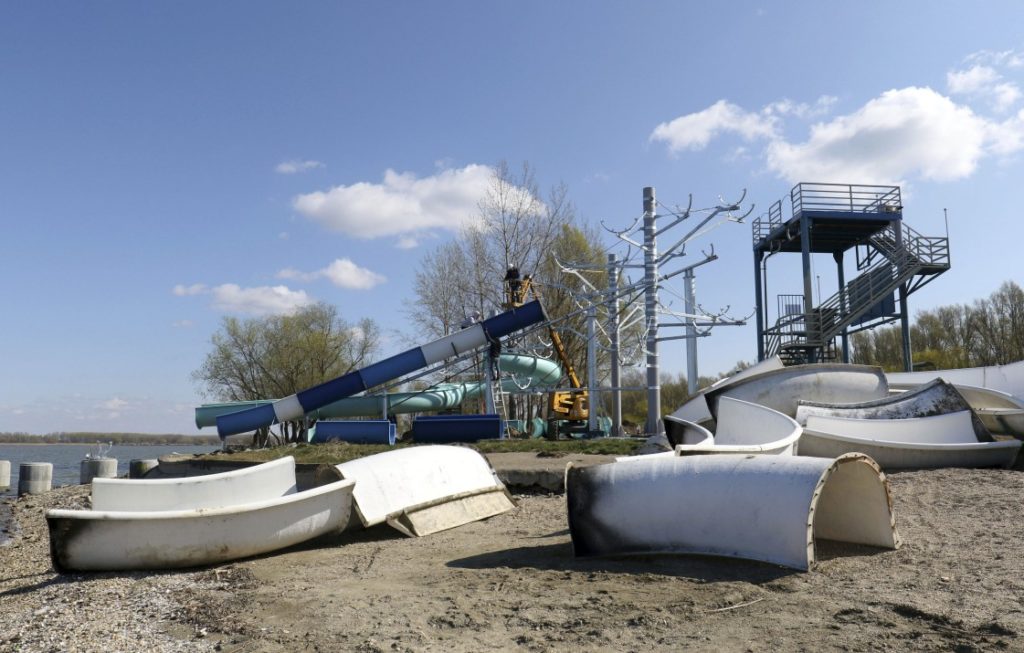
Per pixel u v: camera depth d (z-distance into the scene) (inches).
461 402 1363.2
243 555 401.7
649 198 1095.6
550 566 333.1
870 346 2573.8
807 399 745.6
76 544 383.2
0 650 255.6
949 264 1136.8
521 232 1798.7
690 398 844.6
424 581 316.5
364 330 2255.2
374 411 1230.3
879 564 304.5
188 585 346.3
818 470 307.9
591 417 1175.6
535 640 228.8
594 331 1190.3
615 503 340.8
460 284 1824.6
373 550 414.6
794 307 1295.5
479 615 256.7
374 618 258.4
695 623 237.9
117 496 434.0
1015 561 299.0
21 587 390.3
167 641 254.5
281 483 501.4
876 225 1180.5
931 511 413.7
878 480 330.6
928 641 212.1
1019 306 2329.0
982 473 533.6
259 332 2206.0
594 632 233.1
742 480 320.8
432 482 495.5
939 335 2477.9
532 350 1386.6
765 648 212.1
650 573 305.0
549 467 669.3
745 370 844.6
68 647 253.9
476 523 495.5
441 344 1138.0
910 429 624.7
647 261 1088.8
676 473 338.3
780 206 1232.8
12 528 815.1
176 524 386.0
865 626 226.8
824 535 353.1
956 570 290.4
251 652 233.5
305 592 307.7
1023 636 212.8
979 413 711.1
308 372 2171.5
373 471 475.2
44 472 1202.0
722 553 315.3
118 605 312.7
